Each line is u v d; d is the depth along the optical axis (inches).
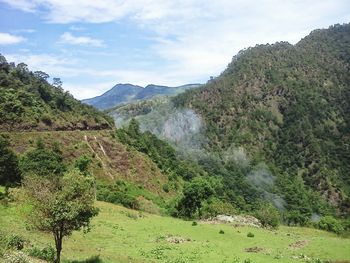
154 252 1978.3
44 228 1346.0
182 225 2859.3
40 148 4539.9
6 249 1300.4
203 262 1814.7
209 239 2426.2
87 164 4685.0
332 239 2672.2
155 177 6274.6
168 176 6658.5
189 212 3841.0
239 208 6131.9
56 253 1501.0
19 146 4992.6
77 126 6318.9
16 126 5349.4
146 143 7465.6
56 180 1375.5
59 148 5383.9
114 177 5600.4
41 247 1533.0
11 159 3036.4
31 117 5639.8
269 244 2378.2
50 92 6894.7
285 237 2677.2
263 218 3698.3
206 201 3912.4
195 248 2116.1
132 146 6820.9
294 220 6092.5
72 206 1312.7
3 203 2196.1
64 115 6338.6
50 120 5846.5
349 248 2340.1
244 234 2645.2
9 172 3011.8
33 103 5989.2
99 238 2204.7
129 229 2564.0
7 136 5036.9
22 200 2156.7
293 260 1977.1
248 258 1907.0
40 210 1318.9
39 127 5610.2
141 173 6087.6
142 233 2472.9
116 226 2583.7
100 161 5698.8
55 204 1302.9
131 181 5787.4
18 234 1611.7
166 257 1899.6
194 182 3892.7
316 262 2005.4
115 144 6343.5
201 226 2827.3
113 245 2074.3
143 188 5723.4
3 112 5349.4
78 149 5649.6
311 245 2407.7
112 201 3988.7
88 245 1962.4
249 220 3457.2
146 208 4205.2
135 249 2036.2
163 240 2300.7
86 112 6914.4
